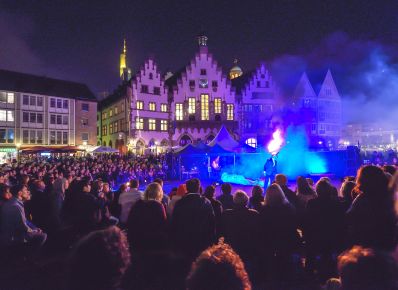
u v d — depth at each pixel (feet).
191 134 204.03
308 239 21.30
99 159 121.29
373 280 5.97
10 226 26.02
